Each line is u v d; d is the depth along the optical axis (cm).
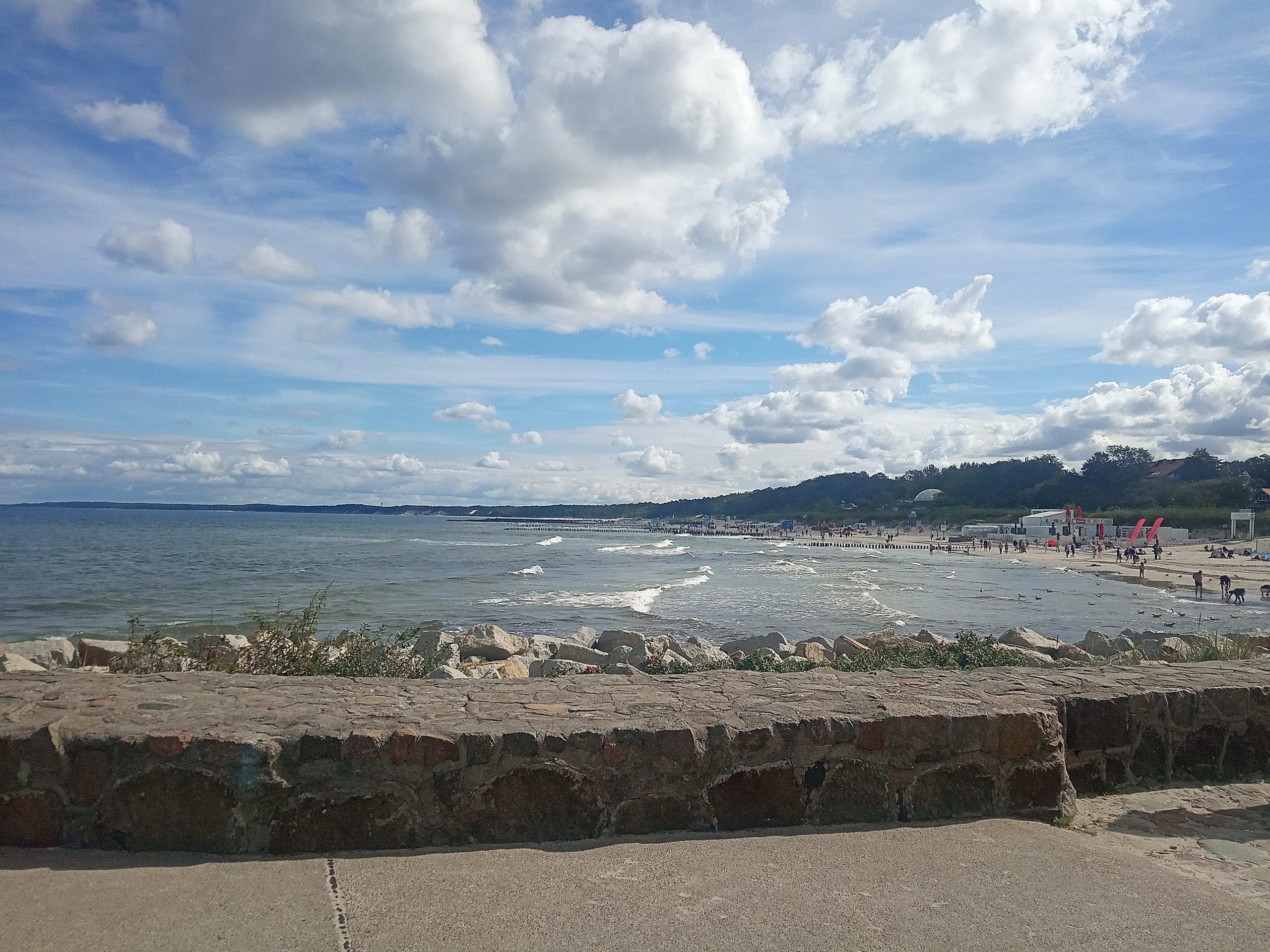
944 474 17475
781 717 417
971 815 420
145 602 3061
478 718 404
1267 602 4097
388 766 365
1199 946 295
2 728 358
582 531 17475
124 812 350
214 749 352
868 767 413
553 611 3008
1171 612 3519
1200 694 511
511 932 288
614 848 367
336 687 471
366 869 338
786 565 6531
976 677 546
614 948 280
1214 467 12500
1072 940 296
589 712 426
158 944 270
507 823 374
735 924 298
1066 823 426
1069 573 6181
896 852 371
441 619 2706
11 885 308
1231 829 425
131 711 397
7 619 2561
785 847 373
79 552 5891
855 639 1870
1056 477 14262
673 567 5912
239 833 350
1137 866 366
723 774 396
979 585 4934
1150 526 10131
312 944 274
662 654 1638
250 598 3241
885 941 291
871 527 15375
